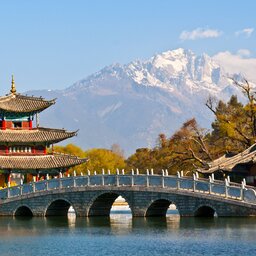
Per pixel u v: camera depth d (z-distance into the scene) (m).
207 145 140.12
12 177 130.25
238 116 125.69
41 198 103.94
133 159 194.00
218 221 81.00
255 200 79.25
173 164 130.00
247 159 101.00
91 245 69.62
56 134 130.50
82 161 128.25
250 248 62.69
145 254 62.66
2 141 125.25
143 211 91.44
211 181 84.12
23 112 129.75
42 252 65.94
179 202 86.88
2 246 70.38
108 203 101.69
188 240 69.19
